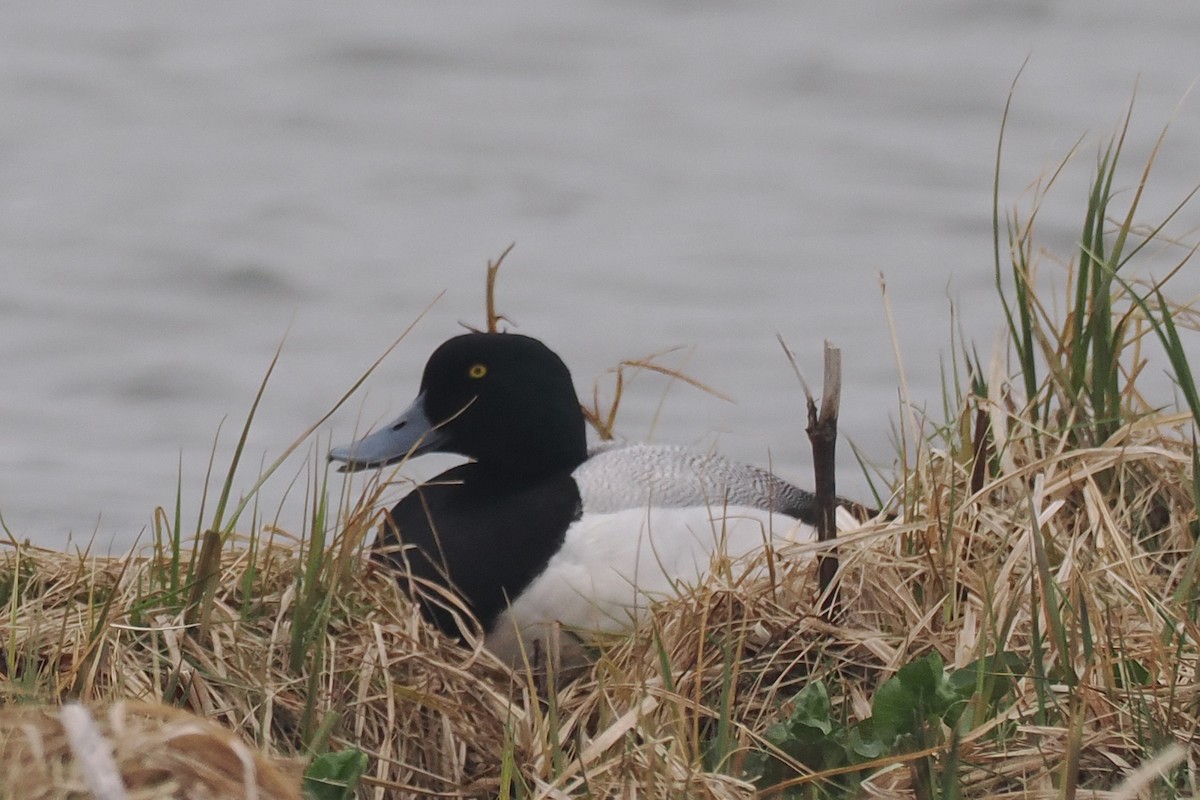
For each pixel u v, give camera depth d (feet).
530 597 26.11
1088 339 28.48
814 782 20.35
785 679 23.66
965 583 24.45
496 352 27.99
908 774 20.47
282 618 24.54
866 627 24.34
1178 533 26.89
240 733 22.12
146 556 27.32
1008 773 20.45
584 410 31.68
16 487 45.80
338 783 20.31
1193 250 28.81
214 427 53.01
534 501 27.04
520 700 24.21
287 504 41.19
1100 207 28.60
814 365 57.98
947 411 29.60
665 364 58.59
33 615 24.13
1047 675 22.48
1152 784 19.72
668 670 22.17
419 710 22.86
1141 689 21.56
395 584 24.93
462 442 28.17
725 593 23.95
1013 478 26.55
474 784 21.90
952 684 21.53
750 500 28.04
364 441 28.68
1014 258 29.01
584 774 20.12
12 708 17.43
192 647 23.21
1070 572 23.72
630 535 26.45
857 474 44.57
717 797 19.95
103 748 14.83
